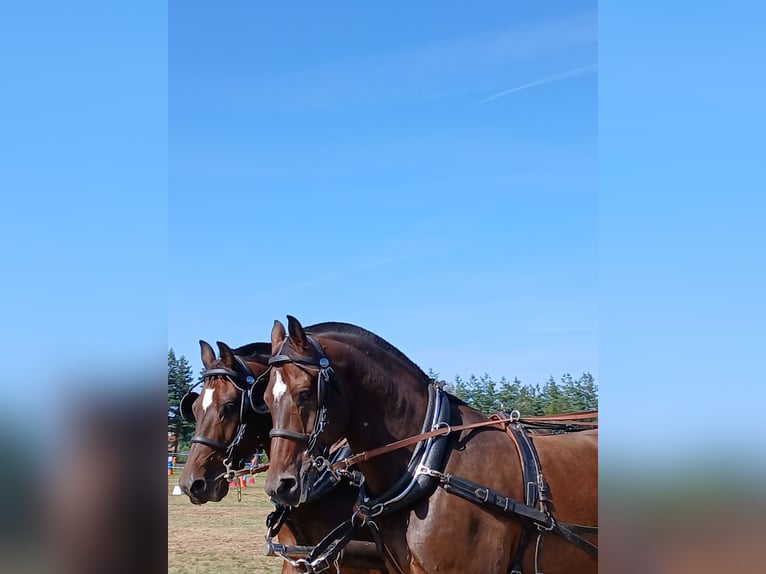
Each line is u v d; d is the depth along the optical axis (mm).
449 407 5152
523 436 5152
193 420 7332
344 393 4988
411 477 4797
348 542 6023
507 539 4727
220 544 15062
